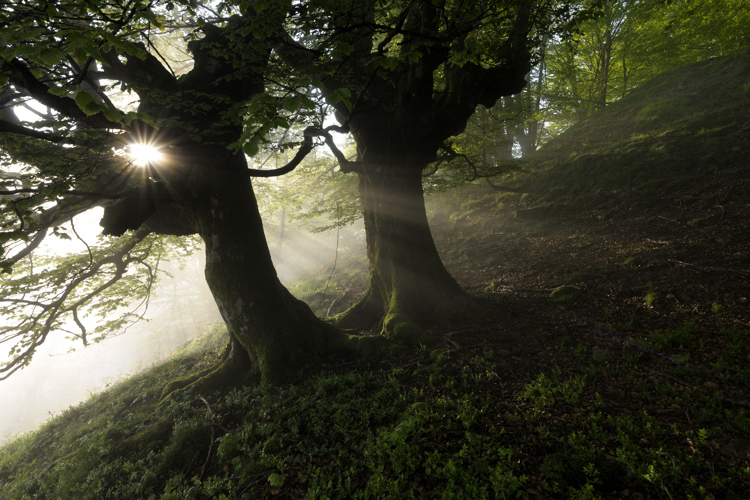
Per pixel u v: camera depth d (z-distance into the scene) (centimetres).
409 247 835
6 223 565
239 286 710
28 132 471
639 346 559
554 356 587
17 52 228
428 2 414
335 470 420
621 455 344
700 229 958
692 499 294
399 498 353
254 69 589
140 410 710
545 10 722
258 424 538
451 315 777
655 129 1608
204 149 667
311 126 618
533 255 1189
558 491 328
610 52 2078
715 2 1603
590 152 1683
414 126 793
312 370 679
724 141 1304
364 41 794
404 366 629
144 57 278
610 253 1011
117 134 477
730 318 582
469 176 1253
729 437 358
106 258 886
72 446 673
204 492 443
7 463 811
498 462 367
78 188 600
